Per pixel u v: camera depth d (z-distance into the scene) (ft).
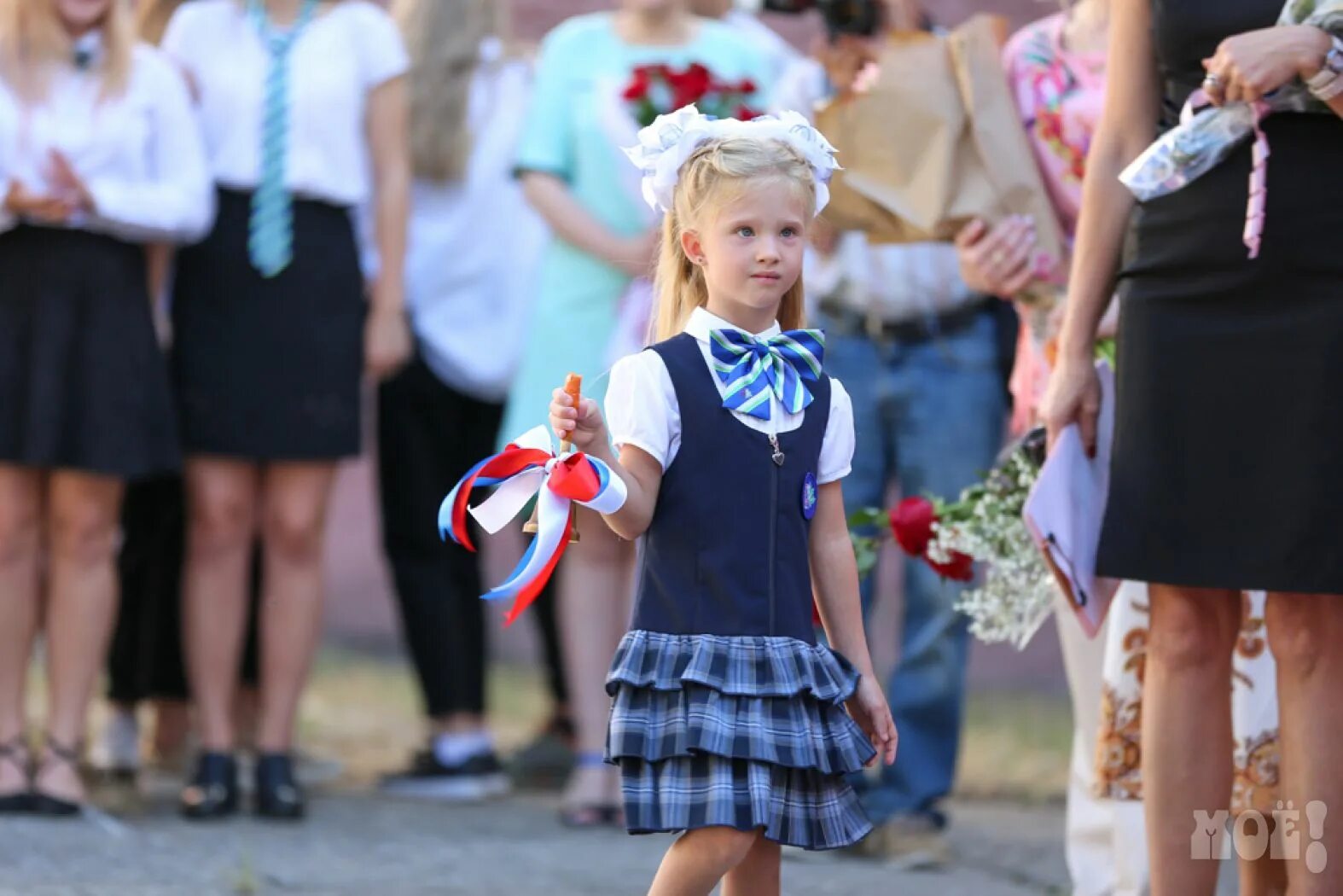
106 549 63.05
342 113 63.62
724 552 35.96
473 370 72.38
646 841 61.77
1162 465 40.60
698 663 35.29
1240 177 39.63
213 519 63.57
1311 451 38.81
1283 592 39.11
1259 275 39.37
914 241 52.75
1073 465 43.50
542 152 65.57
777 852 38.14
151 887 52.13
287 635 64.28
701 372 36.58
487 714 74.49
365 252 68.95
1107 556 41.50
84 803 62.44
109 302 60.80
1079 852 49.39
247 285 62.69
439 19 72.95
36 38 60.29
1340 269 38.86
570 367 64.95
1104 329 47.60
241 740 73.31
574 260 65.21
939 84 52.24
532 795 71.87
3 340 60.39
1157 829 41.75
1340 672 39.81
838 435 37.91
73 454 60.39
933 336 60.18
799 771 35.63
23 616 62.39
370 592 108.06
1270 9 40.06
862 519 49.75
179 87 61.77
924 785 59.77
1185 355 40.29
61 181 59.67
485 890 53.52
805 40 96.17
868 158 52.60
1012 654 99.04
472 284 72.84
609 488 34.94
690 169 37.55
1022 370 51.75
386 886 53.72
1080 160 50.70
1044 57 51.37
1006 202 50.93
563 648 74.59
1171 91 42.19
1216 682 41.68
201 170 61.67
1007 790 73.05
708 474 36.19
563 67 66.03
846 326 60.70
